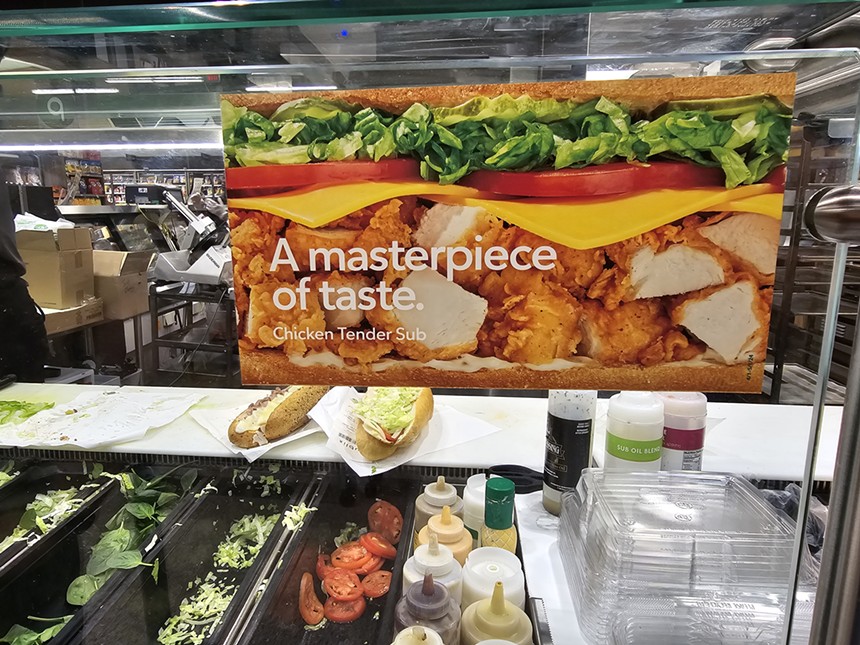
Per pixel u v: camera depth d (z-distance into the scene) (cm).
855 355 38
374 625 83
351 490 111
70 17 56
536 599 78
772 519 73
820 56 52
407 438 115
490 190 52
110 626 84
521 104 51
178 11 56
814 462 53
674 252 53
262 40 73
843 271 49
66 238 176
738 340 54
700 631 65
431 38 70
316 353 58
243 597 87
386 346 57
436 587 75
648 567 69
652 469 87
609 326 55
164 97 96
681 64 55
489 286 55
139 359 178
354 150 53
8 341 161
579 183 52
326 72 60
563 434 95
